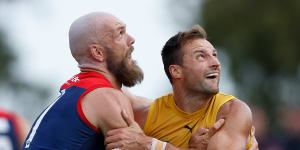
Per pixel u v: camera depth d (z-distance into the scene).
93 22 18.53
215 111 18.06
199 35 18.33
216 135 17.14
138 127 17.50
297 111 37.28
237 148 16.84
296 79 63.12
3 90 95.69
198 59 18.02
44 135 17.69
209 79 17.95
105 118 17.38
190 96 18.23
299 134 35.81
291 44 63.50
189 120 18.34
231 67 62.25
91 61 18.62
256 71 62.66
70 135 17.45
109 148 17.25
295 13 64.38
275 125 51.12
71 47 18.89
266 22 63.03
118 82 19.00
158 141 17.39
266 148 35.38
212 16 64.81
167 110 18.77
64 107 17.80
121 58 18.61
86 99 17.69
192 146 17.48
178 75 18.31
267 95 61.50
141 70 19.09
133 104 19.91
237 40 62.59
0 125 21.19
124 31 18.88
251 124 17.77
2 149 21.06
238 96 61.53
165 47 18.66
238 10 64.50
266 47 63.12
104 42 18.44
